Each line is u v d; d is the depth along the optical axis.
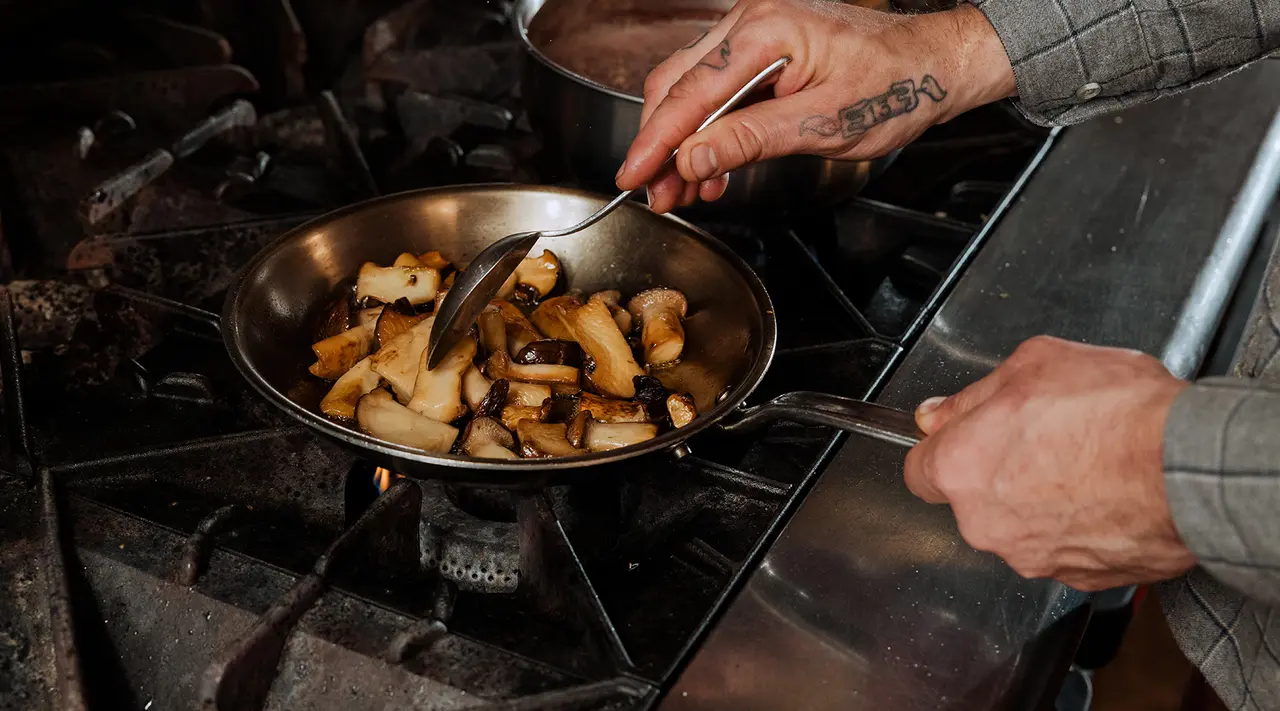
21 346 1.04
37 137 1.25
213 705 0.71
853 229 1.21
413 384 0.91
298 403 0.92
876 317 1.14
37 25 1.35
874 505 0.83
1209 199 1.12
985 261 1.05
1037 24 0.90
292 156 1.29
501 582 0.87
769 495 0.89
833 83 0.87
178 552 0.81
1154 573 0.69
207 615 0.78
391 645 0.75
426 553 0.87
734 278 0.97
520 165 1.28
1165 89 0.94
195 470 0.89
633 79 1.17
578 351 0.97
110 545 0.81
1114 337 0.98
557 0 1.19
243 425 0.95
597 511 0.89
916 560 0.80
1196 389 0.64
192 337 1.02
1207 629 0.82
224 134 1.27
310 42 1.51
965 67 0.90
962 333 0.98
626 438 0.87
